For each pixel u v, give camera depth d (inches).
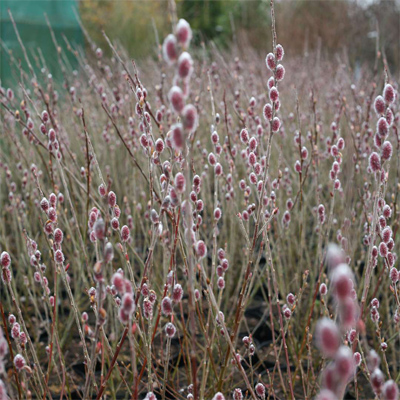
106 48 403.2
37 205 122.3
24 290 132.0
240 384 100.7
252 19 503.8
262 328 122.2
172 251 68.2
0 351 41.7
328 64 270.8
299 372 106.4
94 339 49.6
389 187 138.6
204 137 161.8
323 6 476.1
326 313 73.5
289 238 130.3
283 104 192.5
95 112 183.2
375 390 38.8
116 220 62.1
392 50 445.4
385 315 122.8
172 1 39.2
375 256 61.9
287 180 128.6
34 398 92.4
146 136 69.1
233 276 140.6
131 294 43.1
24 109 93.1
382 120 52.2
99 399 62.6
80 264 111.3
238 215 74.4
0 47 296.2
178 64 38.9
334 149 79.9
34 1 336.5
